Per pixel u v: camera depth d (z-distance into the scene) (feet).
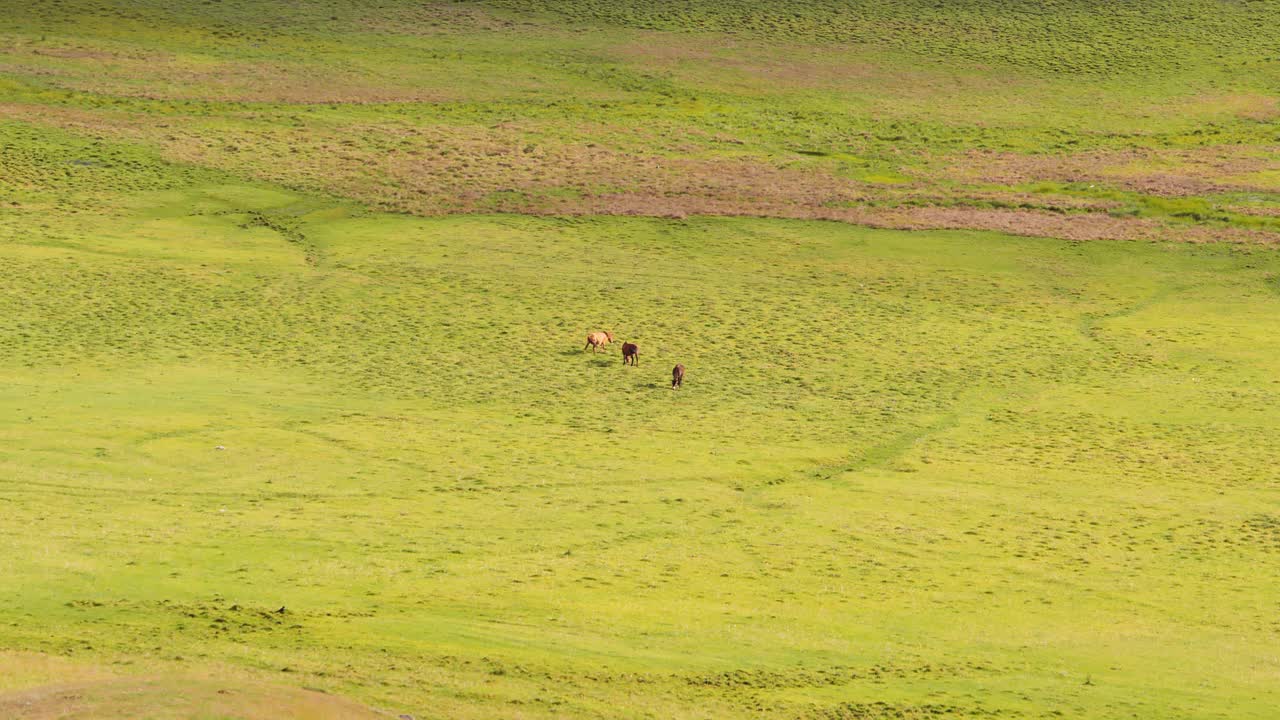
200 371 393.91
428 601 223.10
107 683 159.63
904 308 484.33
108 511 266.57
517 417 364.58
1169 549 277.03
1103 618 234.79
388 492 296.30
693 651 205.26
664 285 501.56
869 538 278.05
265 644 192.13
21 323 428.56
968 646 216.33
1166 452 349.61
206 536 253.44
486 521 278.26
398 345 428.97
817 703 184.55
